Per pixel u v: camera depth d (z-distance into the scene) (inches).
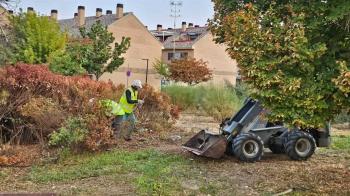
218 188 300.5
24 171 339.6
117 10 2106.3
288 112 240.5
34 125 414.3
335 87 233.0
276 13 244.8
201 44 2281.0
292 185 310.2
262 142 387.9
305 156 396.8
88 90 461.7
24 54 952.9
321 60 243.1
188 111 832.3
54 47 1011.9
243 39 238.8
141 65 2137.1
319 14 240.4
